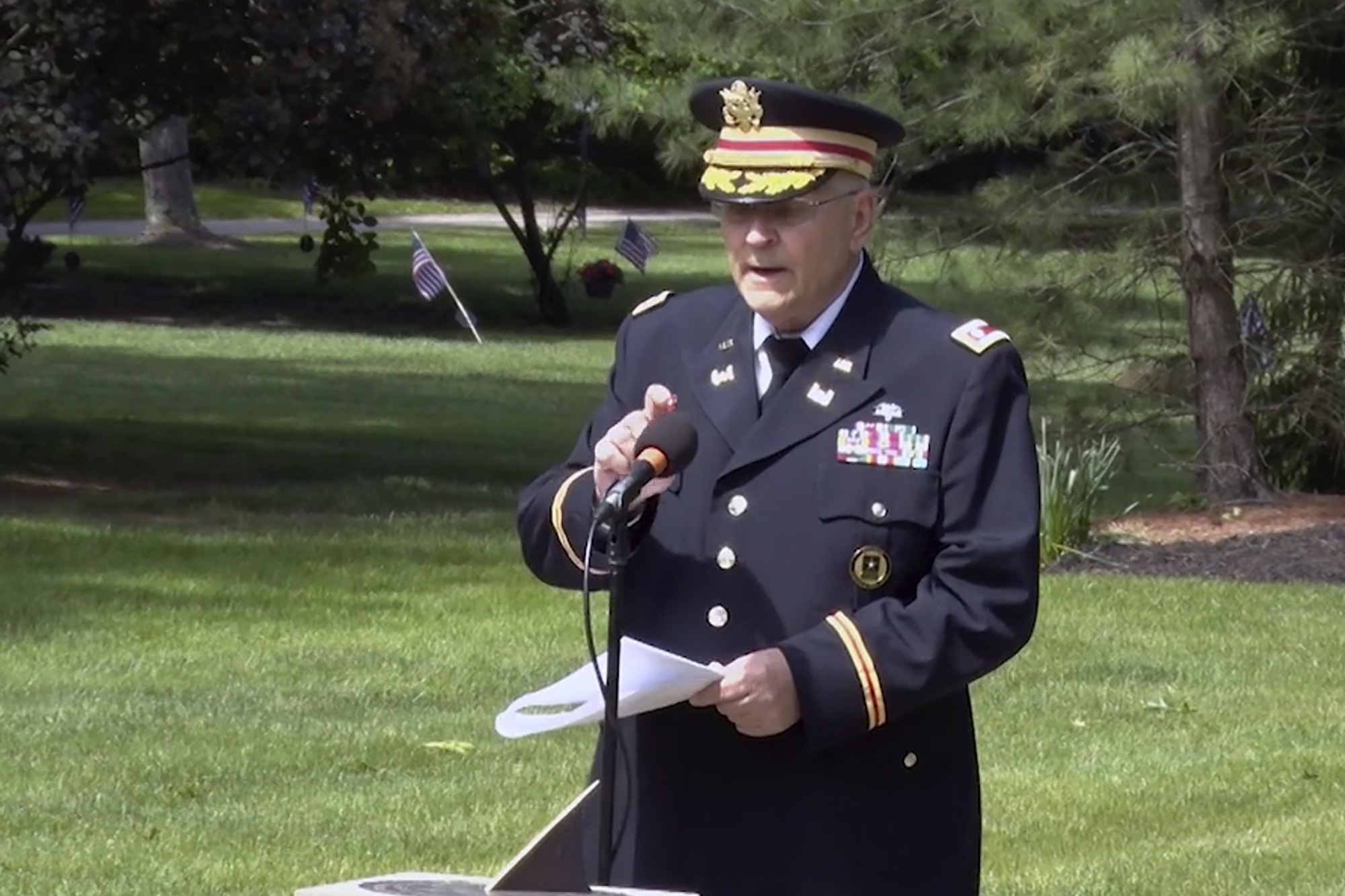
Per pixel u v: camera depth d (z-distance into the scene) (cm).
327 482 2252
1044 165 2052
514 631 1423
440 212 8175
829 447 474
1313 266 1962
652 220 8262
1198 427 2000
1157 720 1209
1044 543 1752
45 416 2755
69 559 1639
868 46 1933
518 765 1082
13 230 2391
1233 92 1980
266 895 872
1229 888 905
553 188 5966
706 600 475
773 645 470
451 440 2744
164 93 2097
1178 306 2044
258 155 2112
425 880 464
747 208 471
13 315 2727
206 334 4284
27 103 1891
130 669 1282
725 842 477
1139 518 1939
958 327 479
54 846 929
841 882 472
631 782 486
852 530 468
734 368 489
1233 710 1233
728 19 2025
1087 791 1055
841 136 473
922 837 477
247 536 1803
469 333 4578
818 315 484
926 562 471
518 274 5825
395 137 2225
